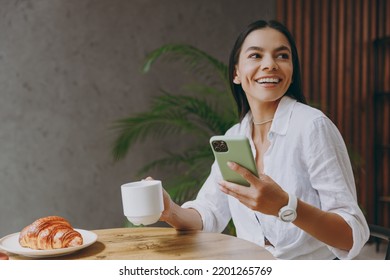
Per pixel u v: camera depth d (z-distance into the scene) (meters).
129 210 1.16
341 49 3.93
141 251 1.12
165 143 3.48
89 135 3.31
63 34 3.24
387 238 1.41
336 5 3.91
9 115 3.18
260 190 1.09
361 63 3.98
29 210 3.23
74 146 3.29
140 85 3.40
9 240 1.19
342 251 1.22
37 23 3.20
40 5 3.21
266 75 1.33
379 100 4.00
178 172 3.52
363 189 4.03
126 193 1.16
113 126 3.34
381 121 4.02
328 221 1.17
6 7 3.16
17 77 3.18
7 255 1.09
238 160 1.10
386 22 3.98
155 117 2.77
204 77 3.57
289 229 1.37
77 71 3.28
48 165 3.25
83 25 3.28
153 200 1.16
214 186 1.56
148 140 3.44
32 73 3.20
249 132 1.50
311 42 3.89
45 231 1.10
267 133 1.45
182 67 3.50
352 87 3.96
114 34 3.34
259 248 1.14
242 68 1.40
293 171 1.35
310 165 1.30
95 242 1.21
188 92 3.51
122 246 1.17
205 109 2.80
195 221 1.43
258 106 1.44
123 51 3.37
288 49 1.36
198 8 3.54
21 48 3.18
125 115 3.37
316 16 3.88
